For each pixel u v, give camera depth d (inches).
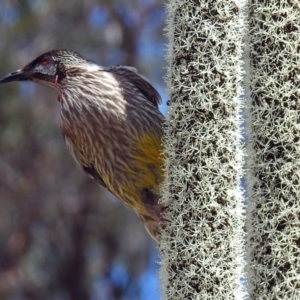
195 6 287.3
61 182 917.2
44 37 864.3
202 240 275.9
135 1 883.4
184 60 288.0
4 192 901.2
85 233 919.0
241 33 285.0
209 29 285.0
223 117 283.3
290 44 264.1
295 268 254.2
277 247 255.6
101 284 928.3
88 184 919.0
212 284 272.8
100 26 880.3
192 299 273.3
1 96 864.3
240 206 279.7
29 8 859.4
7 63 852.0
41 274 927.7
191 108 285.3
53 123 888.9
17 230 902.4
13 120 876.6
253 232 261.0
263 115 263.6
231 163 281.4
